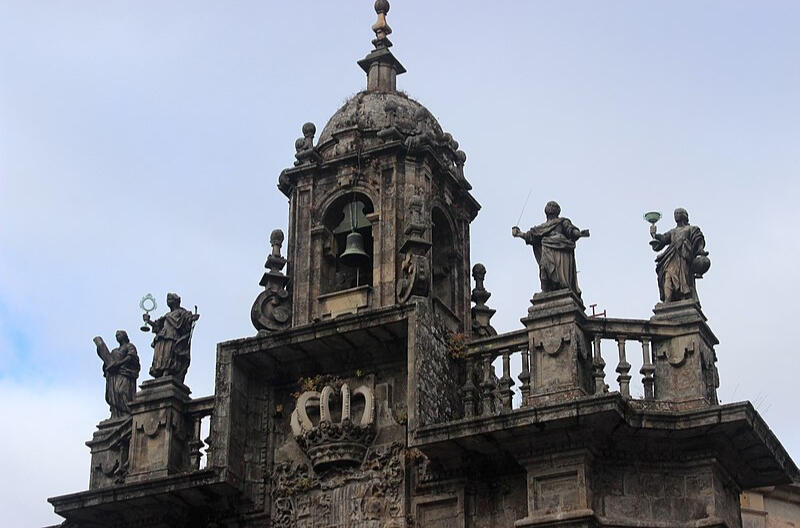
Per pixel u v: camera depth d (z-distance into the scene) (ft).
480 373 115.55
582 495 103.50
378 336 115.55
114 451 123.13
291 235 124.57
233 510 116.67
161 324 123.54
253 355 118.42
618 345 109.29
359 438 114.11
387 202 122.11
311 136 126.82
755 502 139.85
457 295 124.57
